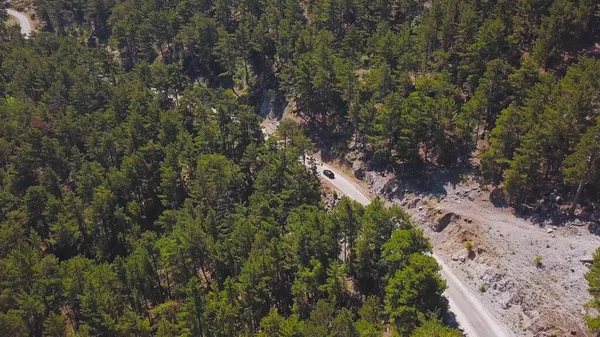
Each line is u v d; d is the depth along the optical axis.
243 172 94.69
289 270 70.44
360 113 92.88
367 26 119.06
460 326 59.84
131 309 69.06
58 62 141.50
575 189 69.12
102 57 139.00
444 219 76.06
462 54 89.12
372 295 62.81
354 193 91.56
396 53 98.75
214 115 107.06
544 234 66.62
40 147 104.62
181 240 70.00
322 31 116.81
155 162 100.81
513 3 93.75
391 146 90.25
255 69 130.88
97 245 89.75
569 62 85.38
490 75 81.06
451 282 66.69
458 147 85.25
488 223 71.69
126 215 90.94
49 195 90.50
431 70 99.00
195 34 138.50
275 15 127.50
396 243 61.44
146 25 148.50
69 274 70.75
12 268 70.88
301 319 64.19
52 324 63.88
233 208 85.38
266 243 68.62
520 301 60.19
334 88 102.06
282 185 85.12
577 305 56.66
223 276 72.19
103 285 68.06
